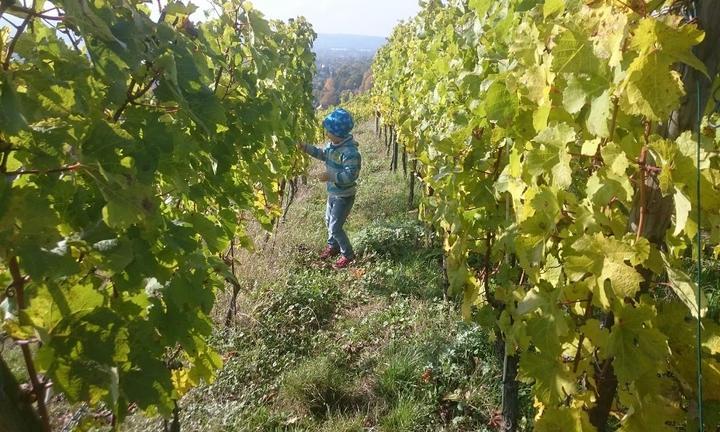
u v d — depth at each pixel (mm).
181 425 2922
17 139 1104
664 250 1455
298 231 6254
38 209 1050
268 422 3016
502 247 2416
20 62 1161
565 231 1558
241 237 3432
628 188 1273
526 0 2131
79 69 1233
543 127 1614
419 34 6363
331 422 3023
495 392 3100
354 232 6477
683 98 1236
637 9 1182
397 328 3977
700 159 1157
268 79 3908
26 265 996
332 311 4516
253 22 3100
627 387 1522
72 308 1123
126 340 1156
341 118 5301
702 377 1383
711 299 3369
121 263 1199
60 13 1136
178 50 1637
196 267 1729
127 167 1231
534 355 1579
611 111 1342
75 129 1190
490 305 2688
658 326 1438
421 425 2951
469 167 2707
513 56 1919
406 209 7105
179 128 1775
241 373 3477
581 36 1279
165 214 2084
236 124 2709
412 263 5223
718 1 1160
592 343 1414
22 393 1142
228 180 2676
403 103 7086
